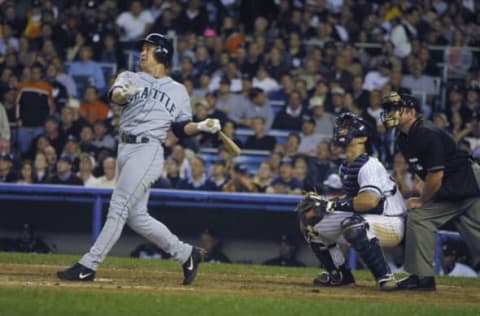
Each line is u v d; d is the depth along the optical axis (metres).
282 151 50.94
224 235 44.72
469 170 27.16
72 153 49.88
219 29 63.41
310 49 59.03
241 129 54.59
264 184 47.16
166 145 49.66
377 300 24.70
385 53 59.69
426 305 23.42
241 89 56.75
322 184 47.84
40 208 45.03
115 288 24.61
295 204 43.91
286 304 22.42
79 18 62.56
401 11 65.19
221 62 57.94
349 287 27.67
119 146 25.69
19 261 31.77
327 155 48.78
